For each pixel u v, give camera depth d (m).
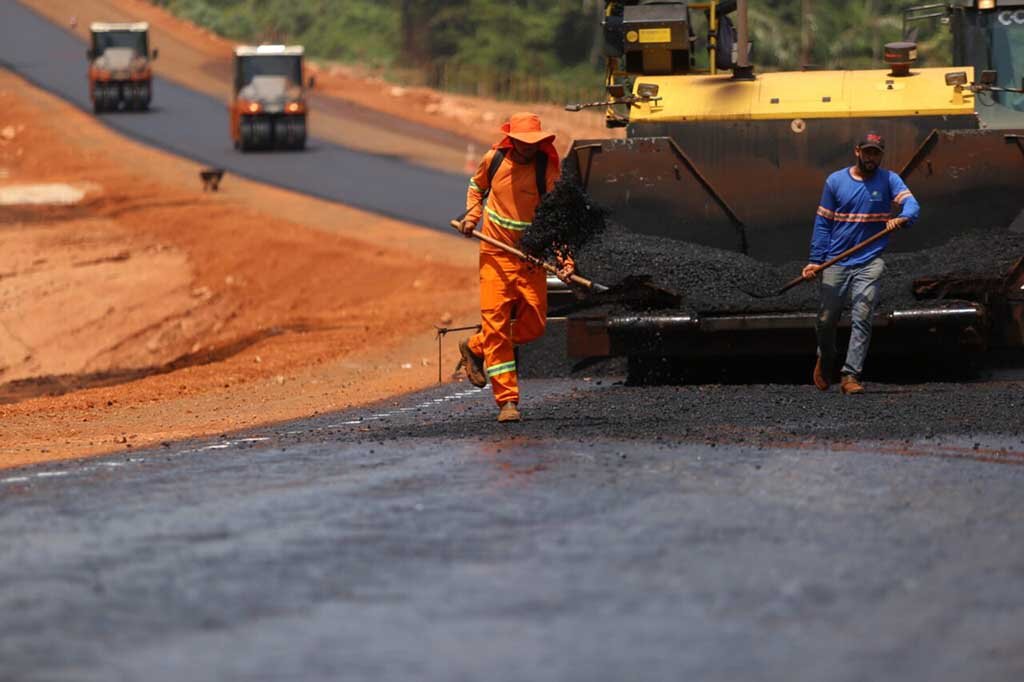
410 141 172.88
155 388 50.88
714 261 37.44
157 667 11.57
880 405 30.86
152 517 18.42
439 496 19.48
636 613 13.07
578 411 31.20
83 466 25.73
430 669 11.45
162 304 87.31
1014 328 35.69
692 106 38.91
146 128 185.25
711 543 16.03
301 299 87.69
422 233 109.81
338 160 156.75
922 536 16.39
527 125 28.91
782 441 25.30
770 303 36.22
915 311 34.72
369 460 23.80
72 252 105.75
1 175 156.62
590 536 16.50
